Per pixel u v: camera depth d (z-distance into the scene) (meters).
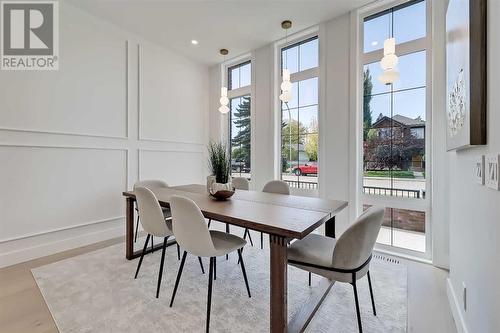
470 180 1.36
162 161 4.08
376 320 1.69
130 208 2.65
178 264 2.53
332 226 2.21
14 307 1.80
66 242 2.97
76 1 2.90
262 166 4.03
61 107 2.93
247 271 2.40
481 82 1.09
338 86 3.17
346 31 3.09
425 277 2.29
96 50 3.23
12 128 2.57
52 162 2.87
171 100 4.19
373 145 3.00
